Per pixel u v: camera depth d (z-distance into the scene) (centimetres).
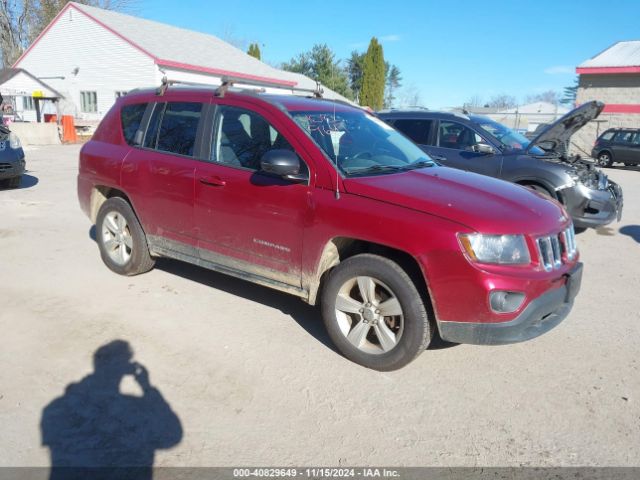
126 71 2842
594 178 738
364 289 363
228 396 335
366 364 371
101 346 392
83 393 333
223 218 430
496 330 326
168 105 489
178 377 355
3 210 828
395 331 365
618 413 331
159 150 484
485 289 319
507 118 4097
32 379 347
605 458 290
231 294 500
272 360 380
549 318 359
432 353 400
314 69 5344
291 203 387
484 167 777
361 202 358
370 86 4931
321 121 429
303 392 342
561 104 5947
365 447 293
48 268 557
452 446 296
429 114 852
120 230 528
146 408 320
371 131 466
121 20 3086
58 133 2223
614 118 2548
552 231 354
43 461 274
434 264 329
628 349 417
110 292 495
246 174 416
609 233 836
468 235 324
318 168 381
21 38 4241
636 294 546
